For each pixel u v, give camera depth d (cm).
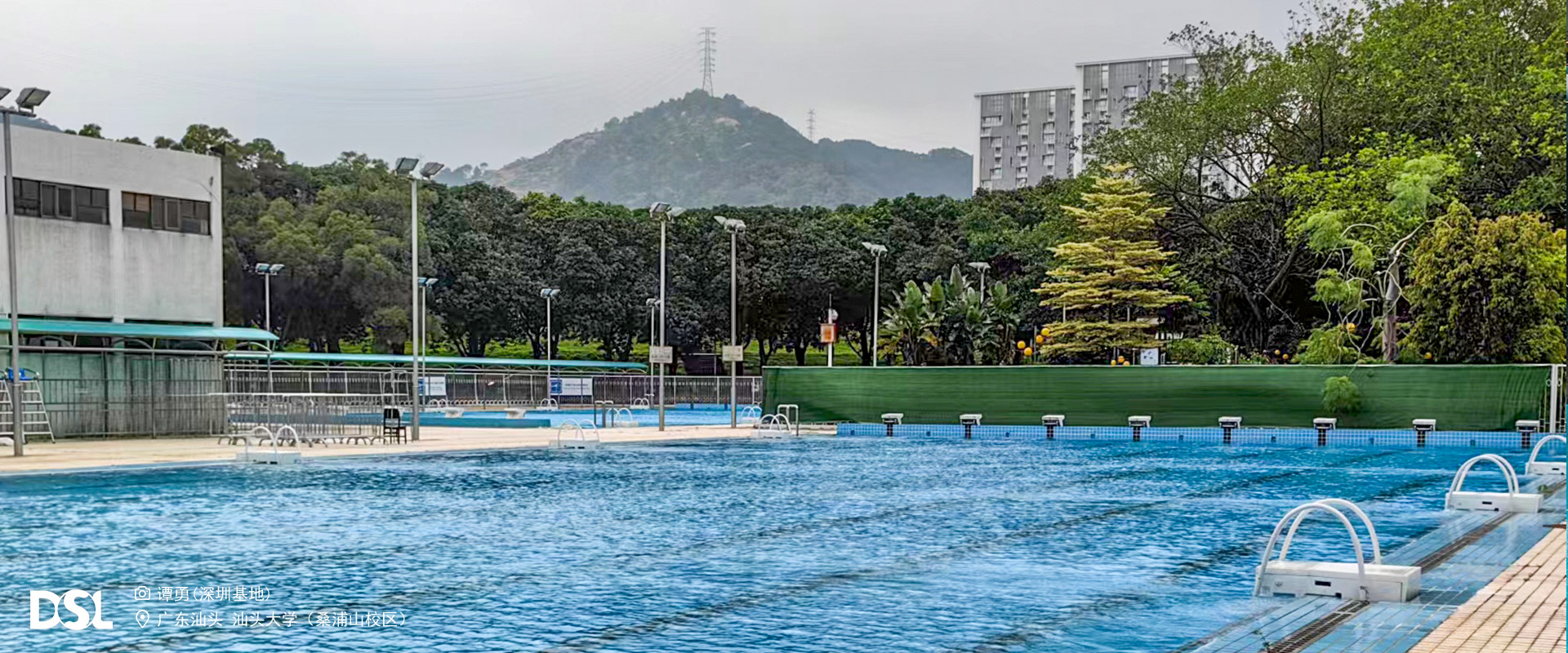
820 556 1245
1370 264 3956
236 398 3647
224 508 1688
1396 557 1176
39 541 1345
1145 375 3522
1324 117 5138
